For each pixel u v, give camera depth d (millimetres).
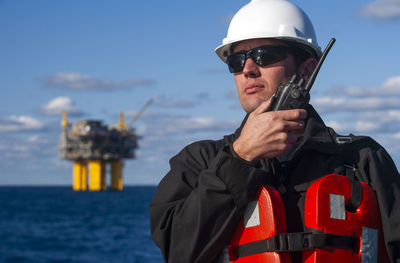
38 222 62344
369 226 2033
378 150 2295
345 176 2100
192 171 2277
